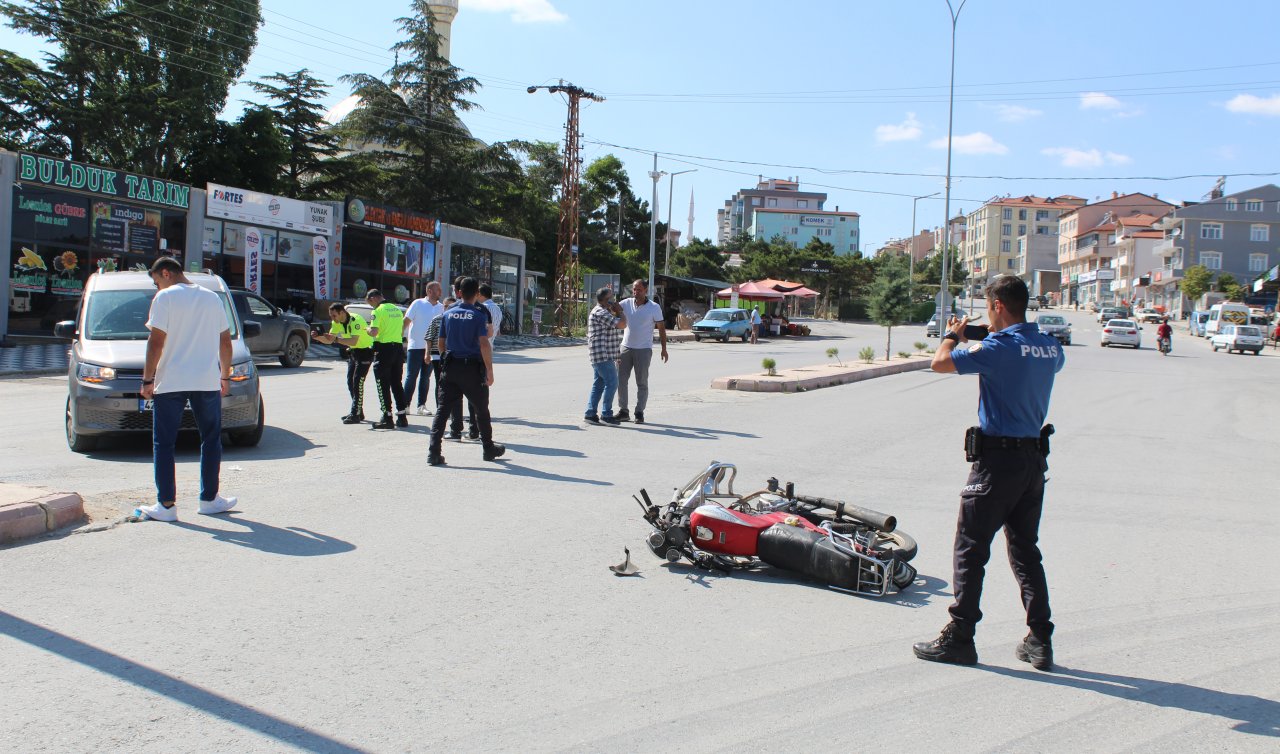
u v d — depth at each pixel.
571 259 43.44
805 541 5.92
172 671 4.27
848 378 21.69
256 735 3.68
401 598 5.38
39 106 37.97
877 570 5.71
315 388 17.52
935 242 160.38
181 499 7.59
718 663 4.59
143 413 9.86
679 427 12.95
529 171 70.00
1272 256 86.19
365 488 8.23
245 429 10.41
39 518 6.41
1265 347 56.69
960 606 4.69
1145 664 4.77
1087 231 115.94
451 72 52.00
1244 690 4.45
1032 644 4.70
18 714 3.79
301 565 5.92
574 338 42.00
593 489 8.50
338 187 48.53
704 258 87.81
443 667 4.42
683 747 3.69
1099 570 6.55
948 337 4.81
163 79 42.06
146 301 11.18
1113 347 47.12
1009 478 4.58
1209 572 6.55
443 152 51.59
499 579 5.80
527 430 12.20
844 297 91.06
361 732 3.73
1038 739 3.87
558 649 4.70
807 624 5.22
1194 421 16.48
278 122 46.03
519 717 3.91
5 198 22.59
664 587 5.79
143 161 40.97
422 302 12.66
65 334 10.76
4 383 16.98
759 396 17.53
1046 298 115.75
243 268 29.09
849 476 9.70
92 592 5.28
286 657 4.47
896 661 4.71
